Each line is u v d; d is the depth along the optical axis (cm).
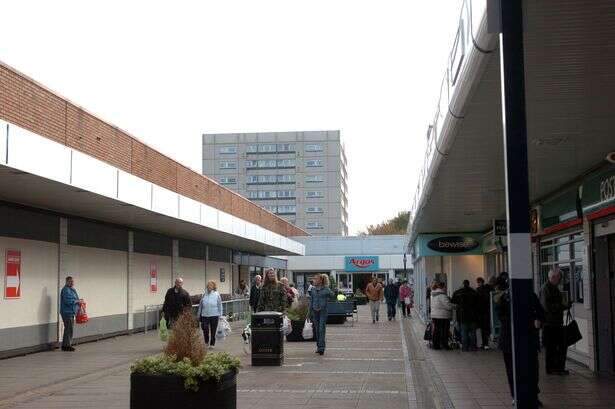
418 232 2878
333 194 13438
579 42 629
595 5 546
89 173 1538
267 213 4822
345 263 6331
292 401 1024
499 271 2502
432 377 1289
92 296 2091
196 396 733
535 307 945
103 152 1923
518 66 518
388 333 2366
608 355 1287
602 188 1203
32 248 1758
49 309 1828
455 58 760
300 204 13525
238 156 13900
